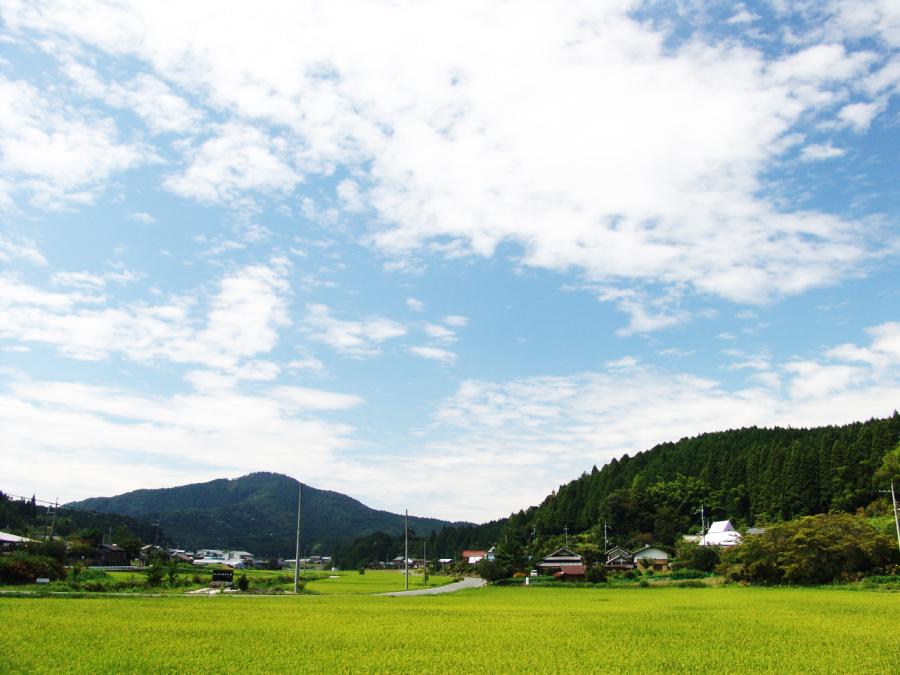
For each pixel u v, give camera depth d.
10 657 20.59
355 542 197.00
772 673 19.36
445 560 174.75
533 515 172.12
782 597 47.97
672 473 144.38
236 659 21.22
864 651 22.86
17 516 117.19
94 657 20.88
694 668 20.12
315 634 27.00
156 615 32.44
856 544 60.94
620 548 110.44
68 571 59.12
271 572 114.44
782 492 109.31
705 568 86.56
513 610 39.41
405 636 26.75
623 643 25.00
